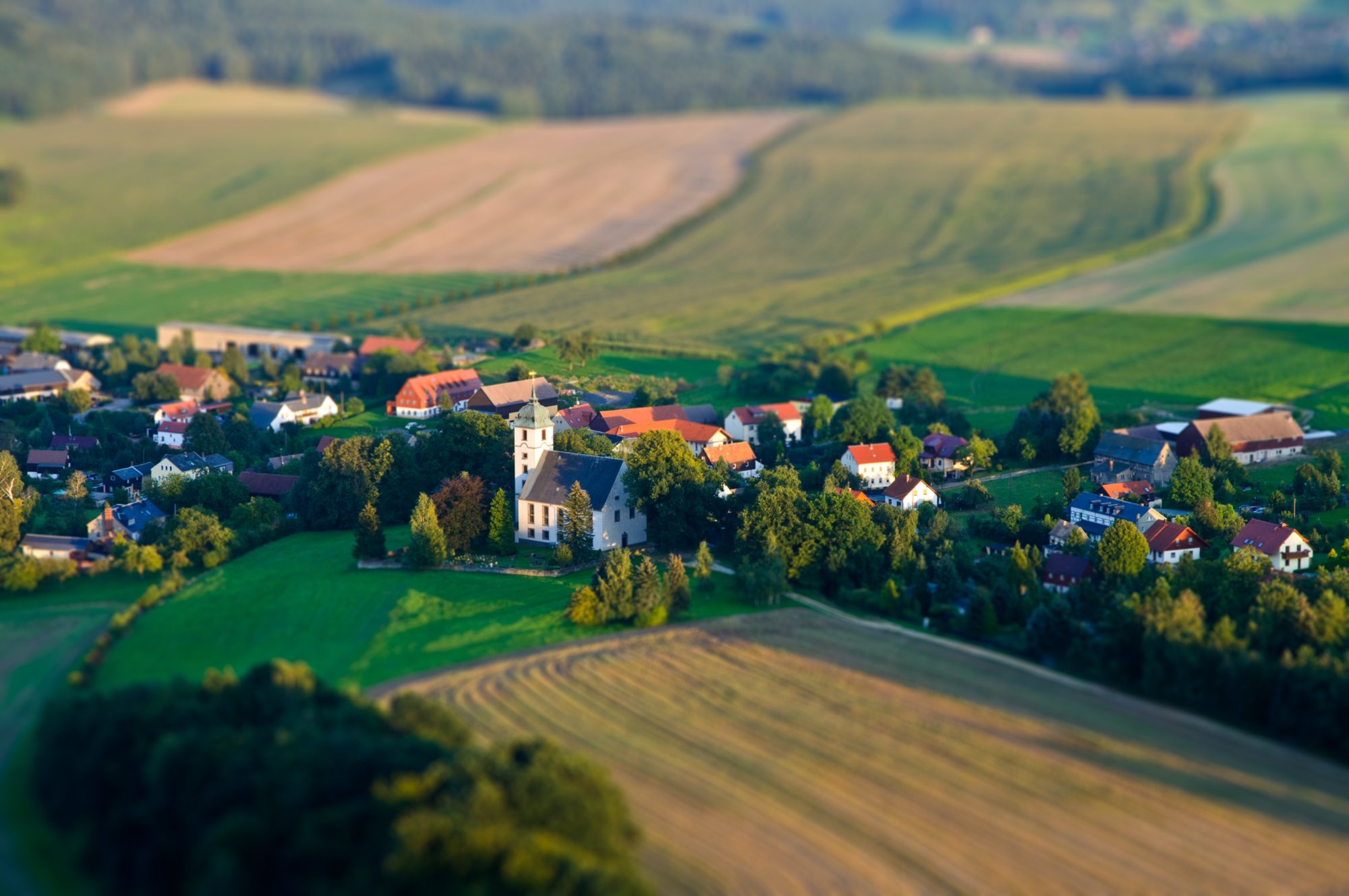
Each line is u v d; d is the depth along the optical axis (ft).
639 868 356.59
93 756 390.63
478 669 494.59
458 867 324.39
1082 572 595.88
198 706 407.64
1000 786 402.31
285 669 424.46
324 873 336.08
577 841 342.44
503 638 531.09
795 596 594.24
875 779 405.18
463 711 453.58
